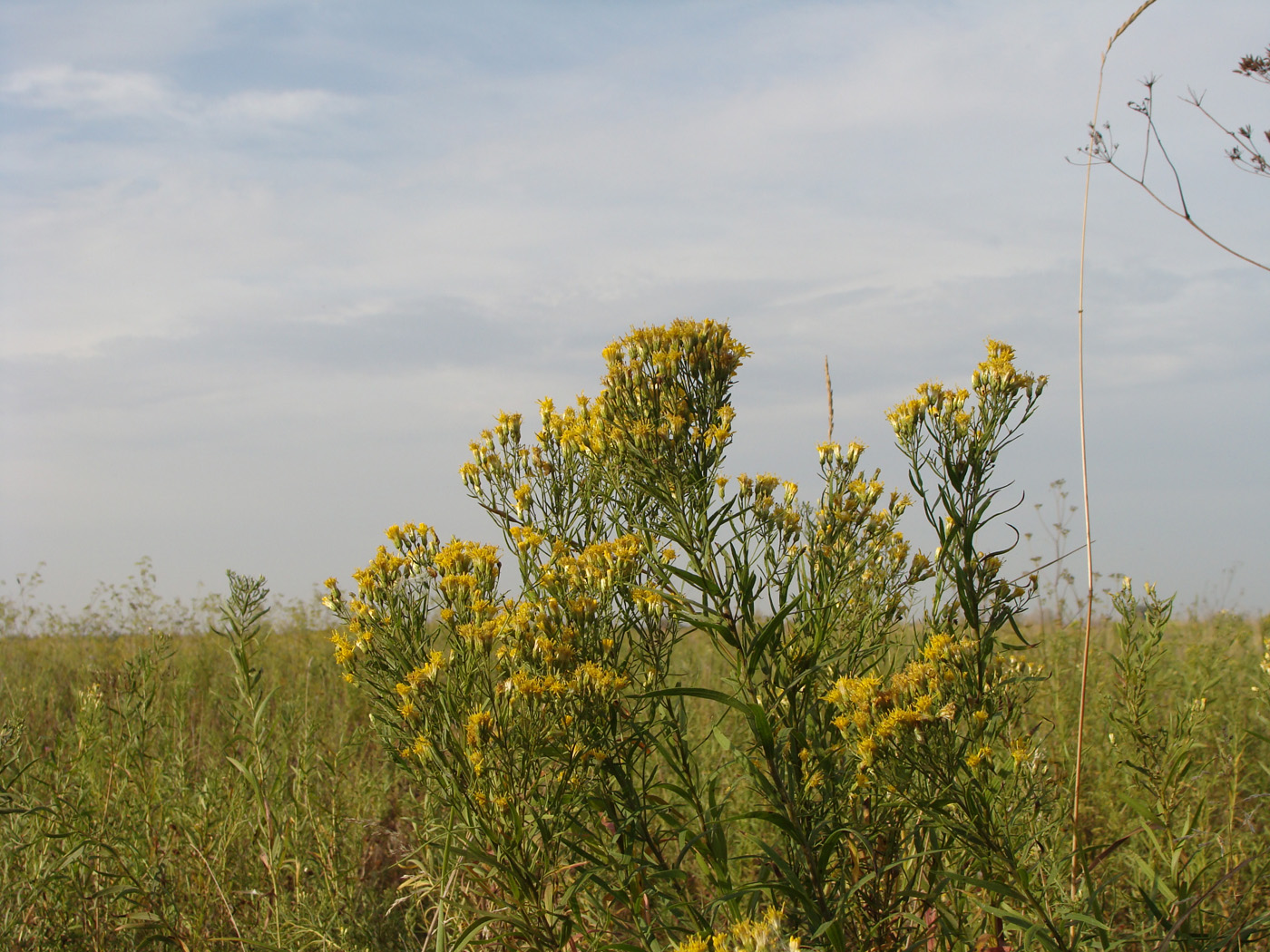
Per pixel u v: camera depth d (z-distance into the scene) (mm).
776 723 2998
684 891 2869
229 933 3947
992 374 3098
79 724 4664
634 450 3127
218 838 4137
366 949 3521
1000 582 3092
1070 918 2416
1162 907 2918
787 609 2709
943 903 2797
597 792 2852
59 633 11070
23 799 3744
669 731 3051
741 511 3145
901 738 2465
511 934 2670
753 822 3902
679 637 3193
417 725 2686
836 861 2996
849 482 3354
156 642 5066
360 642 3035
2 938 3408
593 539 3684
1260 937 2816
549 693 2652
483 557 3137
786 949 1884
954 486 3094
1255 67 3223
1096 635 5824
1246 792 4457
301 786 4395
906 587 3510
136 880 3725
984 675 2896
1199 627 6156
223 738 5312
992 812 2490
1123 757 3760
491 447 3793
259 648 4219
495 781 2605
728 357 3320
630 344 3342
